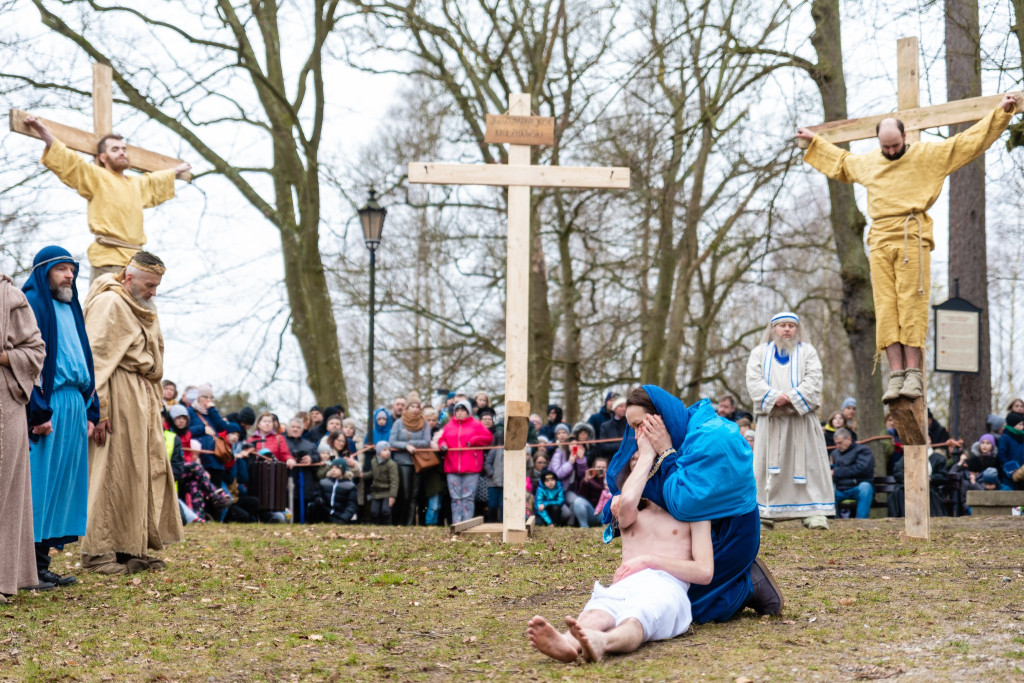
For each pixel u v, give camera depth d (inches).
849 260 631.8
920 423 324.2
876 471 611.8
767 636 189.8
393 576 276.5
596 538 348.2
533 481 459.2
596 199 781.3
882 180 321.7
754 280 858.8
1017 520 377.4
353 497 476.7
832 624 198.8
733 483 196.5
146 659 188.1
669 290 826.2
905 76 328.8
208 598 249.8
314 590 261.1
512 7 722.8
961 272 575.2
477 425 456.1
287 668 181.3
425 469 463.2
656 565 191.9
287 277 774.5
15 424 237.5
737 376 1133.7
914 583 243.6
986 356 571.5
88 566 288.8
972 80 496.7
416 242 904.3
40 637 205.2
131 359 289.7
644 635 182.9
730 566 201.6
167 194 346.0
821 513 378.6
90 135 334.0
